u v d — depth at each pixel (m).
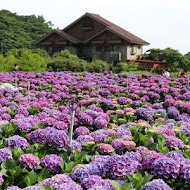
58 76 21.23
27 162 5.07
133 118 9.16
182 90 16.34
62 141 5.84
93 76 21.73
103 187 3.92
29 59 29.61
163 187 3.93
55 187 4.05
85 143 6.10
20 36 73.19
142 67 43.44
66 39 53.59
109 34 51.94
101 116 8.27
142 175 4.83
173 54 55.22
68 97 13.16
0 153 5.23
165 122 8.65
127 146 5.93
